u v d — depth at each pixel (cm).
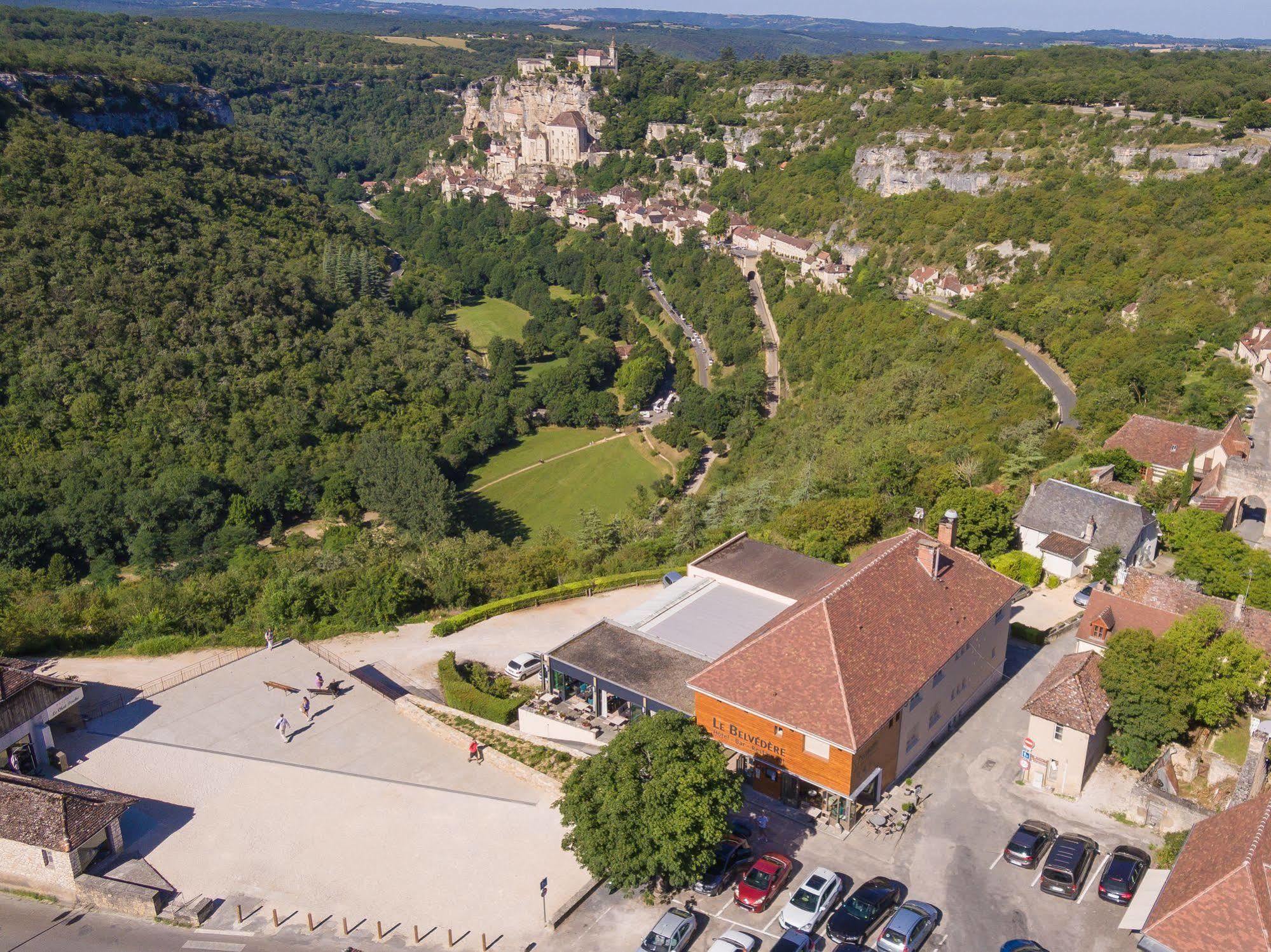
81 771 7175
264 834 6525
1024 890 5778
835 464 12888
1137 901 5378
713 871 5888
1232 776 6462
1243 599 7394
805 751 6256
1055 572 9669
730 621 8112
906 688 6506
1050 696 6600
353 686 8431
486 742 7519
